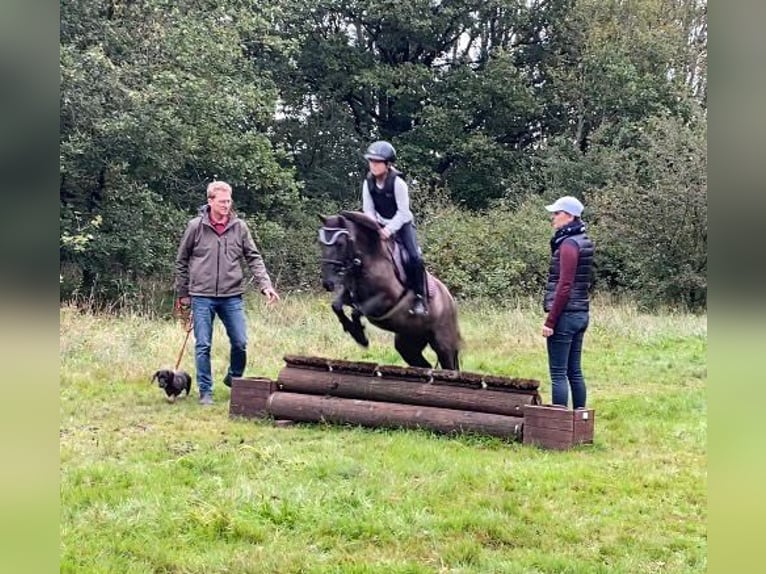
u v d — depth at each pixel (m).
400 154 27.19
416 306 7.52
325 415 7.39
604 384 10.27
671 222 21.48
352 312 7.54
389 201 7.52
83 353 10.45
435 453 6.34
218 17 20.38
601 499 5.33
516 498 5.26
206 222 8.41
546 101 28.89
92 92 16.80
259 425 7.47
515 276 20.73
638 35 27.36
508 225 21.91
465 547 4.30
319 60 27.47
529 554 4.29
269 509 4.81
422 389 7.23
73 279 18.30
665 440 7.10
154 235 18.80
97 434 6.90
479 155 27.41
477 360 11.75
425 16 27.47
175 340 11.45
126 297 17.97
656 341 13.93
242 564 4.09
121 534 4.49
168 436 6.91
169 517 4.75
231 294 8.47
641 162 24.97
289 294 19.94
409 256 7.49
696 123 23.02
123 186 18.27
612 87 26.81
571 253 6.83
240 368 8.62
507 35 29.88
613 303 21.22
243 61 21.56
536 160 27.55
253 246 8.66
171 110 17.62
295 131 27.88
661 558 4.31
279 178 20.95
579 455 6.48
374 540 4.50
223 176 20.31
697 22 29.20
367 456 6.25
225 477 5.67
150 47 18.27
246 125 22.03
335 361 7.62
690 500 5.35
